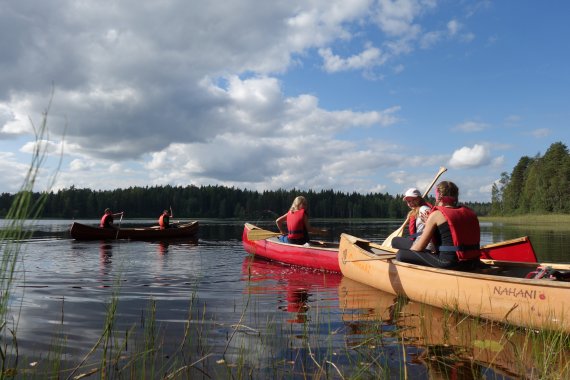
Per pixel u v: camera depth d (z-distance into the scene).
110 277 6.16
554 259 8.16
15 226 2.20
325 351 2.91
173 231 15.86
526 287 3.48
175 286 5.49
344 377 2.45
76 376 2.45
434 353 2.89
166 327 3.49
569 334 3.18
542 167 70.44
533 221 50.41
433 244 4.54
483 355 2.85
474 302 3.87
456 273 4.04
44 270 6.82
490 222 47.72
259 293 5.05
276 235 8.59
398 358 2.79
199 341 3.11
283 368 2.60
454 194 4.51
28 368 2.55
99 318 3.77
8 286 2.25
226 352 2.87
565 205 65.31
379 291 5.21
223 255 9.41
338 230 22.62
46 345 3.01
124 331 3.38
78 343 3.05
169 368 2.58
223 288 5.39
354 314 3.99
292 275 6.55
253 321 3.70
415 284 4.55
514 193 79.94
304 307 4.29
